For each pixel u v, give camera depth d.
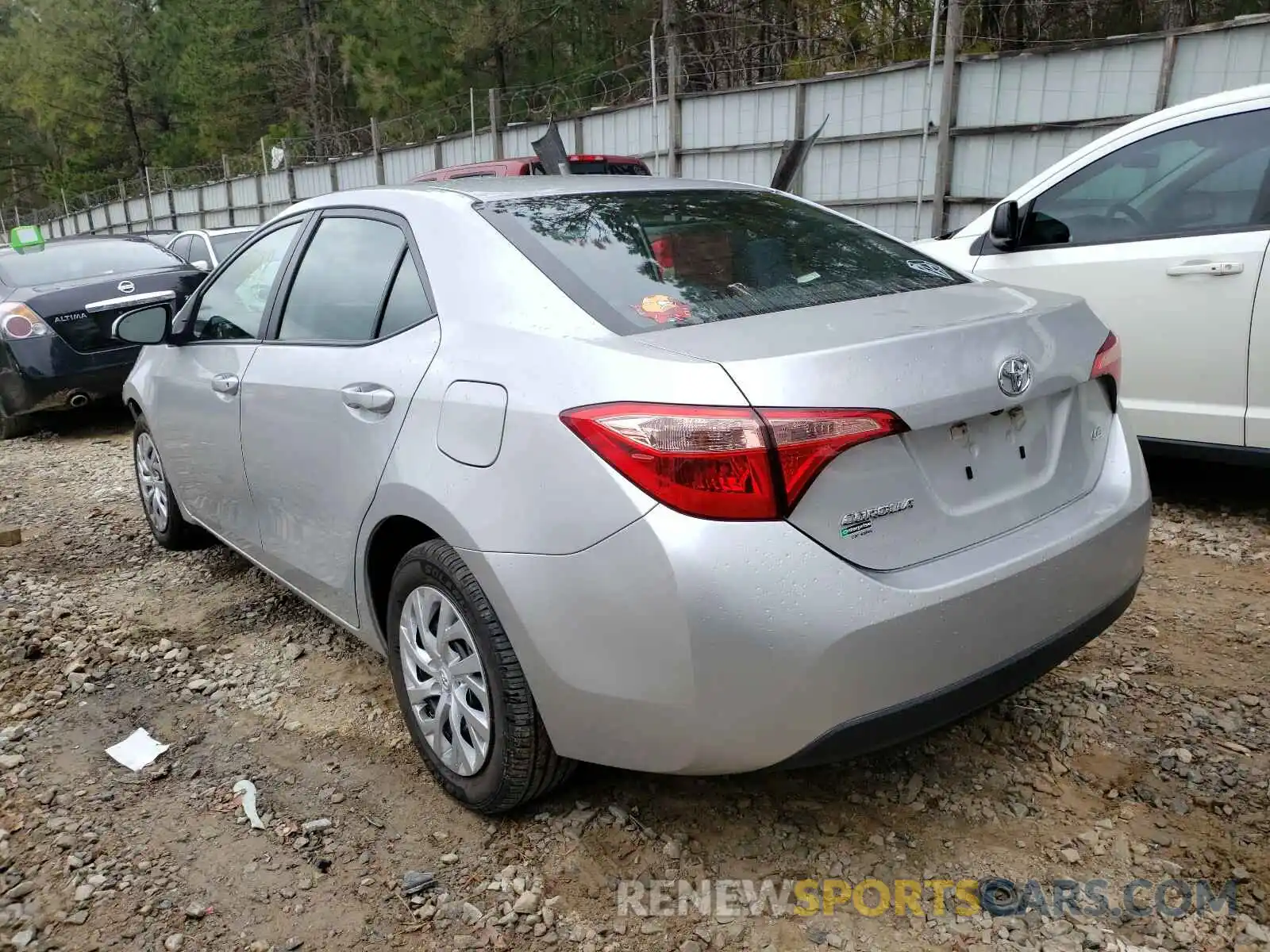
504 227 2.55
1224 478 4.92
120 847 2.49
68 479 6.34
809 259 2.66
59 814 2.64
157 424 4.09
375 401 2.57
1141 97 9.55
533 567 2.11
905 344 2.05
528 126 16.58
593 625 2.03
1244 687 2.98
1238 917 2.10
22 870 2.42
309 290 3.13
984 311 2.32
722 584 1.88
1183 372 4.23
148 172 35.25
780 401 1.90
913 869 2.29
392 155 20.89
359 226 3.00
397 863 2.39
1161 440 4.37
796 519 1.91
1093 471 2.50
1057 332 2.36
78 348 7.33
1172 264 4.19
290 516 3.10
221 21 33.47
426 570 2.45
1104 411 2.56
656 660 1.96
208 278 3.81
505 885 2.29
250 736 3.01
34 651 3.61
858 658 1.93
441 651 2.48
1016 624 2.15
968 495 2.17
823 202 12.45
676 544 1.90
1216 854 2.28
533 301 2.34
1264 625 3.37
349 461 2.68
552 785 2.41
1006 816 2.46
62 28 38.47
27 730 3.09
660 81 14.70
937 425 2.07
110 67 39.09
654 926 2.16
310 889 2.31
